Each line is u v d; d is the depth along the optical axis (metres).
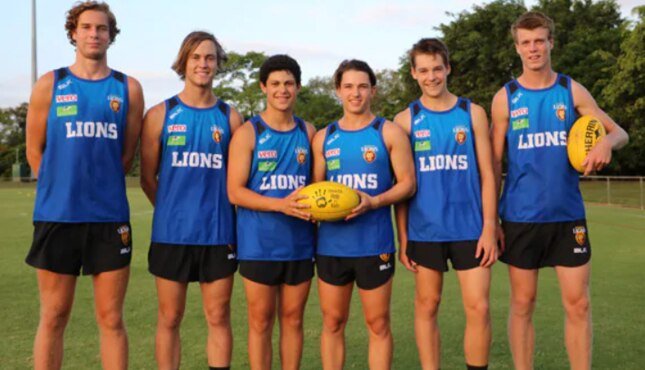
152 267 4.09
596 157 3.86
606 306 6.28
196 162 4.07
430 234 4.11
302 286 4.09
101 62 3.94
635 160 34.94
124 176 4.04
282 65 4.02
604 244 11.36
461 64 35.81
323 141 4.18
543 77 4.16
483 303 4.02
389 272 4.04
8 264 9.25
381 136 4.06
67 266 3.78
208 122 4.11
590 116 4.08
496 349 4.99
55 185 3.78
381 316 4.02
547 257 4.16
